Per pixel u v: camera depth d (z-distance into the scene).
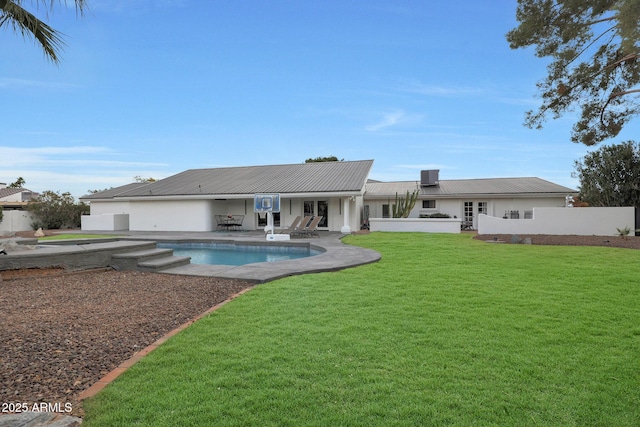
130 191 26.05
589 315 5.00
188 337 4.16
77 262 8.96
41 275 8.44
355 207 23.17
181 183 26.97
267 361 3.51
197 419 2.55
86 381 3.19
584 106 14.44
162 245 17.11
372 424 2.51
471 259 10.39
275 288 6.73
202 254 14.82
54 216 28.53
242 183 24.75
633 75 12.79
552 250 12.48
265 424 2.50
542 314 5.05
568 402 2.80
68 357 3.73
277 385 3.04
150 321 5.00
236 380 3.11
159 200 24.66
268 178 25.41
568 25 12.30
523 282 7.20
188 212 24.12
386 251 12.38
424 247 13.42
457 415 2.62
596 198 20.86
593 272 8.24
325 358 3.58
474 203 25.12
